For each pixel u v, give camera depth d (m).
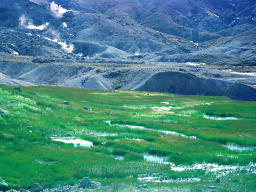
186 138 52.41
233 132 59.19
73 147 40.19
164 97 127.19
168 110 91.56
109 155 38.31
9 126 44.00
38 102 65.31
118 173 30.45
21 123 47.03
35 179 26.66
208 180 27.11
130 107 94.00
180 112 87.75
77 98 98.31
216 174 30.14
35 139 40.72
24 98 64.12
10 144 36.31
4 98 58.56
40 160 32.34
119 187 24.47
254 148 48.06
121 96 121.00
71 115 64.44
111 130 55.41
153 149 42.59
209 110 92.12
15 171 27.80
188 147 45.31
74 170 30.27
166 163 36.56
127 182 26.56
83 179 25.98
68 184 26.59
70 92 113.00
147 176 30.03
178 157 38.69
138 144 45.12
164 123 66.75
